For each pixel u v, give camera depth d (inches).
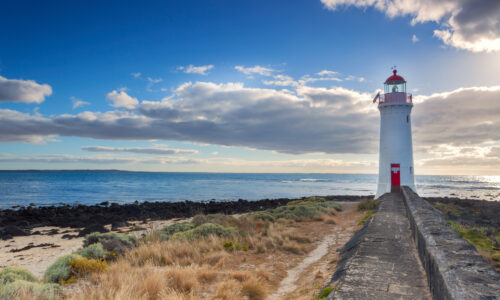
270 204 1641.2
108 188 3245.6
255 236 539.2
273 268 386.3
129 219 1131.3
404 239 355.9
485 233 476.1
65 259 347.9
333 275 294.4
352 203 1386.6
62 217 1199.6
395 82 1190.9
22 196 2348.7
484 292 130.7
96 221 1061.1
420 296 195.6
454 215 743.7
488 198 2092.8
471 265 170.1
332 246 492.1
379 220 493.7
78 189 3075.8
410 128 1112.8
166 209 1462.8
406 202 659.4
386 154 1118.4
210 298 273.0
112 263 388.2
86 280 317.1
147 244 478.9
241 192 2815.0
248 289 289.3
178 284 296.5
